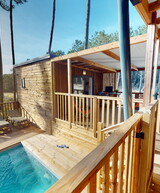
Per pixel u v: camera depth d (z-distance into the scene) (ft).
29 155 12.79
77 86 21.20
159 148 9.48
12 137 16.21
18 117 20.68
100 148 2.37
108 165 2.44
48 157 11.51
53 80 16.02
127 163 3.90
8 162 11.93
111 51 11.73
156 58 10.53
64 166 10.23
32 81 19.70
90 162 1.98
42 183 9.53
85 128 12.85
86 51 11.03
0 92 25.77
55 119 16.52
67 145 13.80
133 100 9.36
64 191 1.48
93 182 1.97
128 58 4.67
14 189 9.10
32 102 20.51
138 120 4.07
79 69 21.31
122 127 3.32
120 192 3.51
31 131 18.34
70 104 13.97
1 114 22.56
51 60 15.40
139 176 4.79
